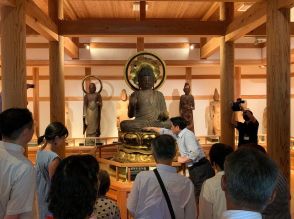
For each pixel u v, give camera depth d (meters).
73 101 9.44
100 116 8.89
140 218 2.14
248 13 4.71
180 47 9.18
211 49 7.75
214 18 8.24
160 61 5.66
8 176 1.76
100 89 8.70
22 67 3.64
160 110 5.54
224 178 1.25
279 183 1.96
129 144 5.04
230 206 1.17
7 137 1.87
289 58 3.81
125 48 9.14
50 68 5.52
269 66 3.88
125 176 4.75
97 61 9.02
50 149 2.83
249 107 9.80
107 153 7.28
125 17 8.48
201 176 3.85
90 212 1.25
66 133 2.89
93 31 5.53
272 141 3.84
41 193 2.69
